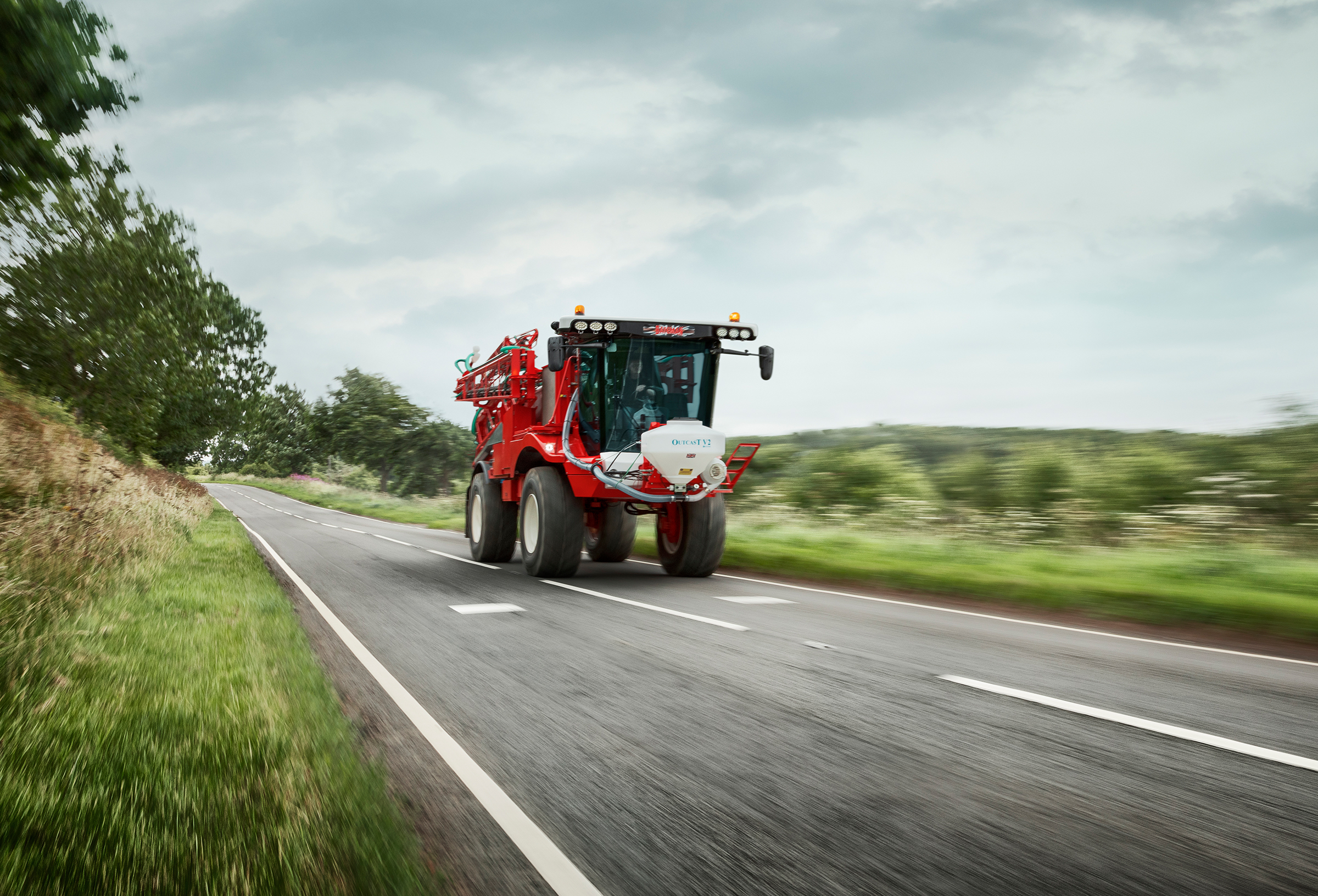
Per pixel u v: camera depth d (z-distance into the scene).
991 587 8.99
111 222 27.94
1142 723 4.12
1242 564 8.81
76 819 2.44
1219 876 2.47
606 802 3.05
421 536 20.78
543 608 8.08
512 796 3.09
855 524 15.32
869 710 4.36
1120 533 11.57
